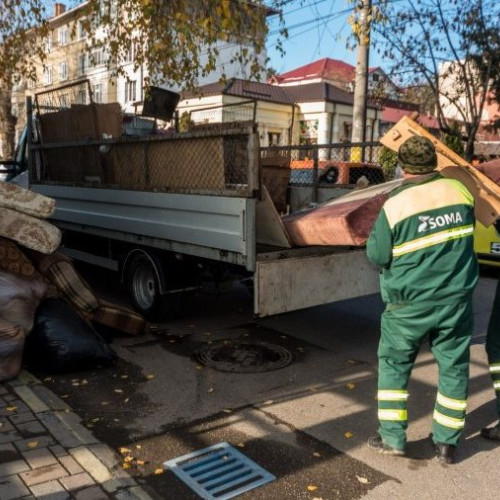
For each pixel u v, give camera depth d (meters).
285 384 4.78
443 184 3.35
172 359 5.35
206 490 3.18
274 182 7.49
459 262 3.27
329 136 30.30
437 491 3.20
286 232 4.90
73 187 7.54
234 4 7.21
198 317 6.85
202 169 5.32
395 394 3.50
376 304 7.54
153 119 10.03
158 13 7.70
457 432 3.45
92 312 5.60
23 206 4.94
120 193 6.53
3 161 9.89
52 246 5.09
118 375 4.91
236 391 4.62
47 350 4.78
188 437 3.81
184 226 5.57
